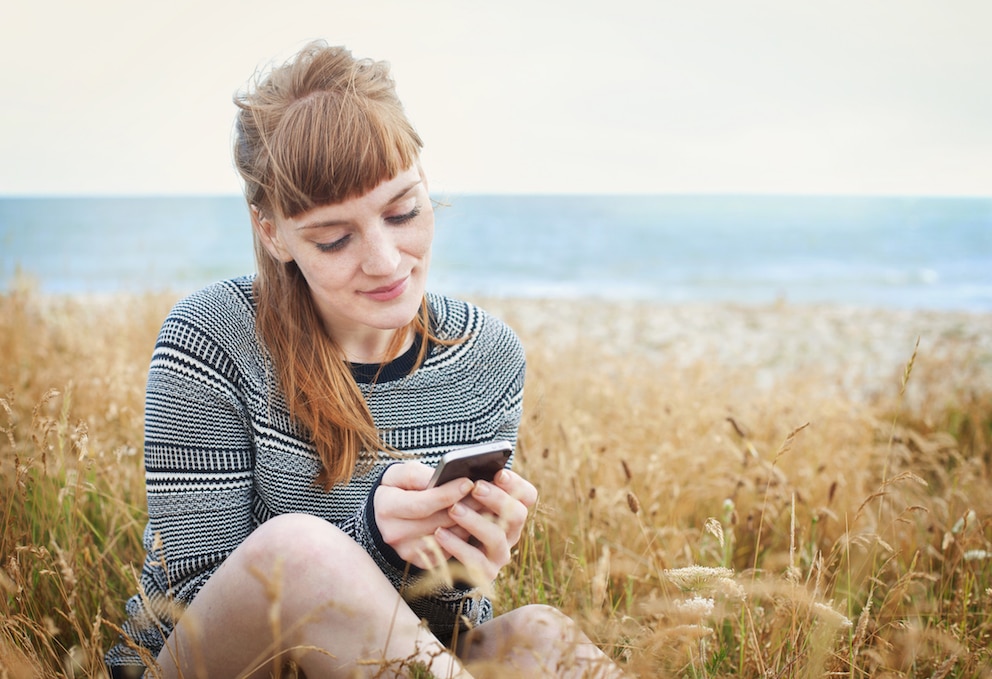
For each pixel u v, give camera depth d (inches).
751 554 104.6
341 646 50.7
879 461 133.6
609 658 55.4
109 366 150.3
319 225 56.1
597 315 467.2
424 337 68.3
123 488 104.7
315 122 54.8
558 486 102.8
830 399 164.4
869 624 76.7
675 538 97.0
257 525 67.2
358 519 57.9
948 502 111.0
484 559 55.6
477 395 71.7
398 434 68.1
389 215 57.6
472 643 60.3
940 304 723.4
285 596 51.1
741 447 129.2
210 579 54.3
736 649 74.4
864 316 495.8
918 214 1402.6
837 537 106.1
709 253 1230.9
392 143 55.7
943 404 181.3
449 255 1172.5
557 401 145.6
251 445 64.1
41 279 273.1
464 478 54.7
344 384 63.4
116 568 85.8
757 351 340.5
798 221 1450.5
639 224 1422.2
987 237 1334.9
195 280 848.9
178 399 60.7
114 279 902.4
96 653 64.9
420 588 57.8
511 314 235.5
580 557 84.0
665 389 165.3
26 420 126.9
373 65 60.2
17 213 1407.5
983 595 83.1
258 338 63.2
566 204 1433.3
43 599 76.5
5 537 74.8
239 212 1441.9
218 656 54.4
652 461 114.1
